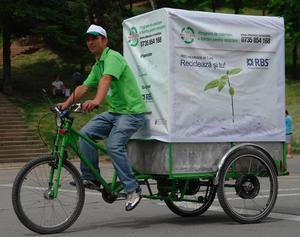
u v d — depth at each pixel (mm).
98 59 7199
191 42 7340
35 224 6805
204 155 7402
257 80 7785
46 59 37312
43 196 6812
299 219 7914
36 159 6750
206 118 7418
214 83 7484
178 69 7254
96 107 6781
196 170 7340
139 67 7637
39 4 29672
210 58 7473
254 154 7551
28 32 30844
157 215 8406
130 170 7078
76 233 6941
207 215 8328
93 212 8758
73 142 6996
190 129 7297
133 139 7602
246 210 7566
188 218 8078
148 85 7477
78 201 7023
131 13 36031
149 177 7461
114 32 31781
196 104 7348
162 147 7285
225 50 7570
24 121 26359
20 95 30062
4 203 10062
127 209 7082
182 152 7273
